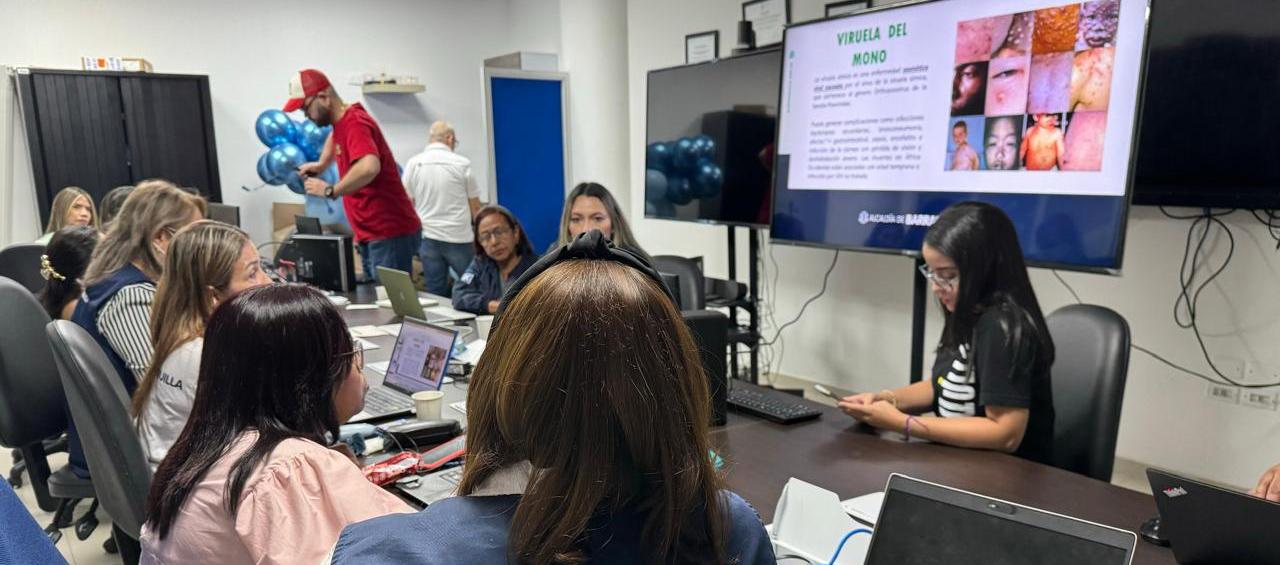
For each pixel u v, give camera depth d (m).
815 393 4.29
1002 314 1.65
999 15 2.59
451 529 0.58
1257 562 1.05
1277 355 2.71
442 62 7.07
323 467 1.08
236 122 6.23
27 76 5.18
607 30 5.27
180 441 1.16
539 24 6.97
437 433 1.75
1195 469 2.98
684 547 0.60
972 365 1.72
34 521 0.61
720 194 4.00
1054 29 2.45
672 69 4.20
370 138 4.09
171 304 1.73
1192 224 2.87
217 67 6.11
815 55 3.26
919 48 2.85
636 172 5.51
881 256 3.97
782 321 4.58
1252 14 2.56
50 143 5.29
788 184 3.44
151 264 2.13
